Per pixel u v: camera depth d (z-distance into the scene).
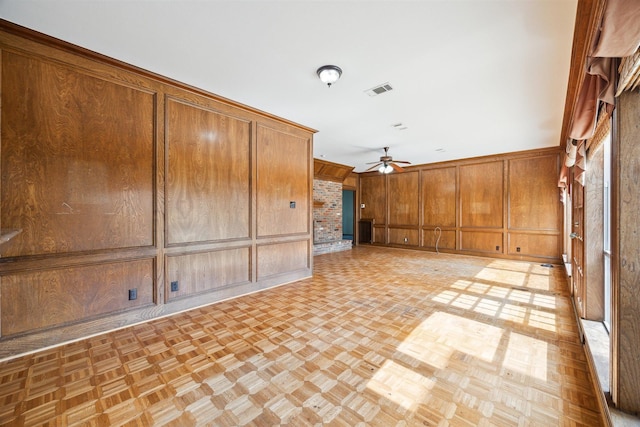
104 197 2.61
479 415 1.56
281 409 1.60
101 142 2.59
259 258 3.93
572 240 3.75
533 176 6.18
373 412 1.58
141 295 2.83
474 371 1.98
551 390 1.77
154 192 2.91
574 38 2.17
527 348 2.30
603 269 2.56
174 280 3.07
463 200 7.18
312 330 2.63
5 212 2.16
